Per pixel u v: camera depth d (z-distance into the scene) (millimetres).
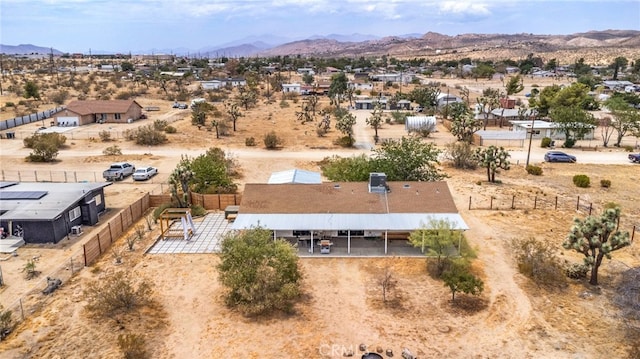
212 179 47281
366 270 31891
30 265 30750
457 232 32750
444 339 23969
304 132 87062
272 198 37250
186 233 36750
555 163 64938
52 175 56125
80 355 22234
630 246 36000
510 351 22984
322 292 28938
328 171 46438
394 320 25703
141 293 27281
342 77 160250
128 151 68688
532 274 30812
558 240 37219
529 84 184125
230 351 22922
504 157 53281
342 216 34781
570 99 101000
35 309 26531
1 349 22703
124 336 23797
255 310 25469
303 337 24094
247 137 80938
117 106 92688
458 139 80500
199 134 81562
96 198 42500
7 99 119688
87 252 32375
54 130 82562
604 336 24172
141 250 35281
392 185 38625
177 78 168250
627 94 123750
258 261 27234
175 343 23562
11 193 39594
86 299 27688
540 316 26156
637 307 26266
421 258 33688
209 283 30094
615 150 73750
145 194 47250
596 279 29719
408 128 87562
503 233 38656
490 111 97438
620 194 50125
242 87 154375
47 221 35531
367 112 117688
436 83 179875
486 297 28234
